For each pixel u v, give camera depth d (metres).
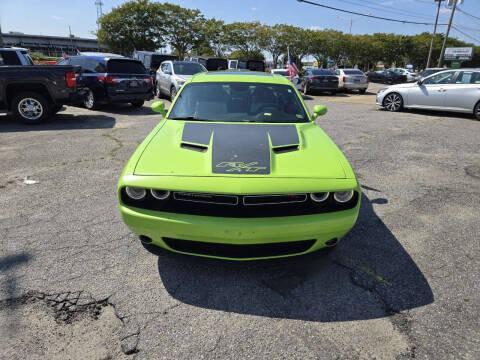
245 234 2.43
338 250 3.23
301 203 2.52
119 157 5.88
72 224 3.58
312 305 2.54
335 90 19.47
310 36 48.97
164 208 2.52
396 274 2.90
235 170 2.57
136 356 2.09
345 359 2.10
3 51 9.09
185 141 3.00
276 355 2.12
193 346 2.17
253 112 3.78
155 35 41.28
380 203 4.30
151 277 2.80
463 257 3.17
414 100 11.69
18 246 3.17
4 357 2.06
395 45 62.06
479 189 4.81
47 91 8.54
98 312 2.43
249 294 2.64
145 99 11.43
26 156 5.84
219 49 46.50
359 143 7.29
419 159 6.18
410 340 2.24
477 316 2.44
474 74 10.59
